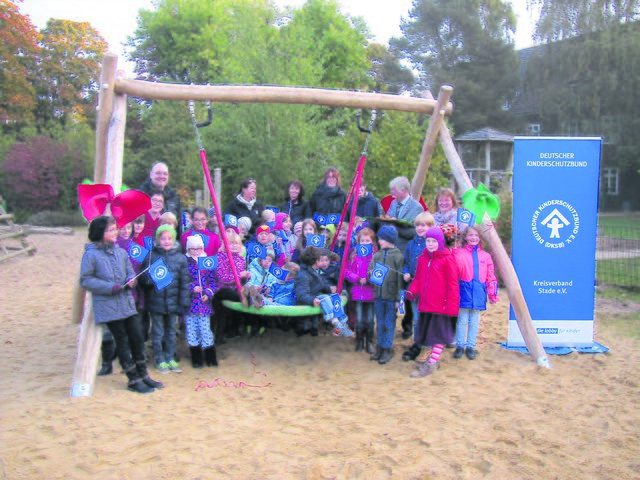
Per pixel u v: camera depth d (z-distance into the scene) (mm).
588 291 7184
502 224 12125
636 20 32688
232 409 5293
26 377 6074
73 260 15484
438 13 42062
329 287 6891
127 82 6578
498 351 7031
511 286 6996
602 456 4402
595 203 7090
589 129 34812
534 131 41031
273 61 21203
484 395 5684
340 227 7391
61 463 4152
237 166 21500
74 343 7477
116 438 4547
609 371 6395
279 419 5070
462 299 6715
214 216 8305
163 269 5945
